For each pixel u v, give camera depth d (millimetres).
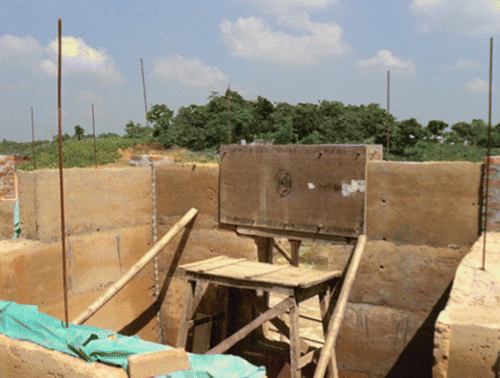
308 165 8219
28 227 8414
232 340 7781
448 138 31031
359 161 7707
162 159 10484
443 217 7312
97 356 3898
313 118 29828
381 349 7984
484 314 3805
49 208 8375
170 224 10312
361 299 8070
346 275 7602
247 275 7598
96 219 9344
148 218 10484
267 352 9391
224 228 9516
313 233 8391
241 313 9734
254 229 9031
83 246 9078
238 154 9016
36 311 4824
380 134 29672
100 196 9383
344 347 8289
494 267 5070
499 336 3447
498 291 4383
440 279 7418
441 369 3619
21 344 4426
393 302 7824
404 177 7559
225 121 23312
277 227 8672
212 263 8688
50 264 8398
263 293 9867
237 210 9148
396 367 7887
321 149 8047
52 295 8453
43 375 4129
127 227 10023
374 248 7895
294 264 9984
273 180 8633
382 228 7809
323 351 6707
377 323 7973
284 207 8562
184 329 8602
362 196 7750
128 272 8852
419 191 7469
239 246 9336
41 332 4500
